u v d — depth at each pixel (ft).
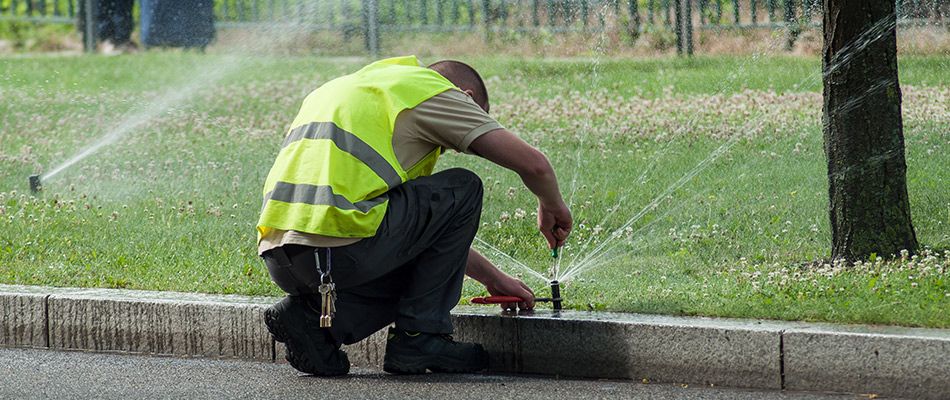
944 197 62.23
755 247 55.67
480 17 168.55
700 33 142.41
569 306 42.73
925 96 98.43
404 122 37.78
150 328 45.14
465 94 38.55
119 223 66.23
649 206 66.28
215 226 64.90
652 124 94.73
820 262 51.90
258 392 38.27
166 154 92.43
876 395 35.40
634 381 38.81
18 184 81.00
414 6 170.81
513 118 102.22
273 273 37.76
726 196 67.87
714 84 117.08
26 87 133.49
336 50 163.12
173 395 38.37
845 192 51.16
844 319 38.29
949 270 46.80
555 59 144.66
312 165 36.88
